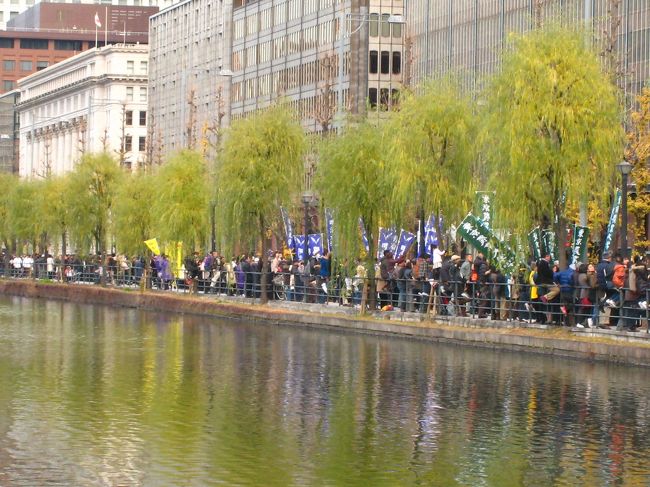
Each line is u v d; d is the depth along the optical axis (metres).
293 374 41.50
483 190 62.88
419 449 28.50
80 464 26.33
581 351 46.78
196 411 33.25
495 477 25.80
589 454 28.19
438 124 63.59
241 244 78.19
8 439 28.97
